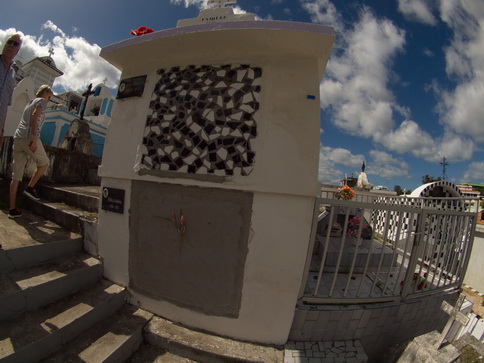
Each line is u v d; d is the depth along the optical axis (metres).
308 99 2.55
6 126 9.86
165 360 2.52
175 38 2.70
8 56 2.70
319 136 2.52
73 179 5.66
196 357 2.55
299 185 2.47
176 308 2.83
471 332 4.05
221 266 2.65
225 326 2.69
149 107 2.99
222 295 2.67
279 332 2.63
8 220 3.49
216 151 2.63
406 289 3.05
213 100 2.72
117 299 2.91
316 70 2.61
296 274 2.56
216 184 2.58
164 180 2.79
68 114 10.55
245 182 2.51
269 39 2.49
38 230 3.36
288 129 2.52
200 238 2.71
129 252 3.04
